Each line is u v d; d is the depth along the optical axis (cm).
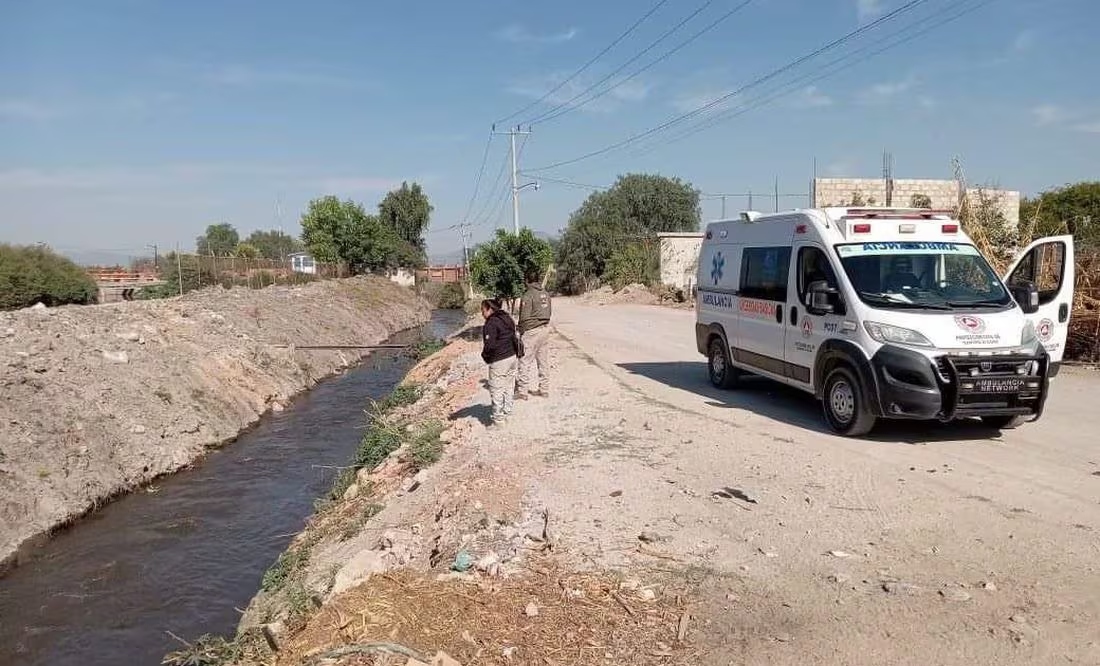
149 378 1560
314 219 5453
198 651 702
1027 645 421
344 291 4156
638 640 440
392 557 620
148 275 4150
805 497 675
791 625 452
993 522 609
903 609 467
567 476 753
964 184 2027
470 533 623
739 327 1159
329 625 470
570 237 5838
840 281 904
